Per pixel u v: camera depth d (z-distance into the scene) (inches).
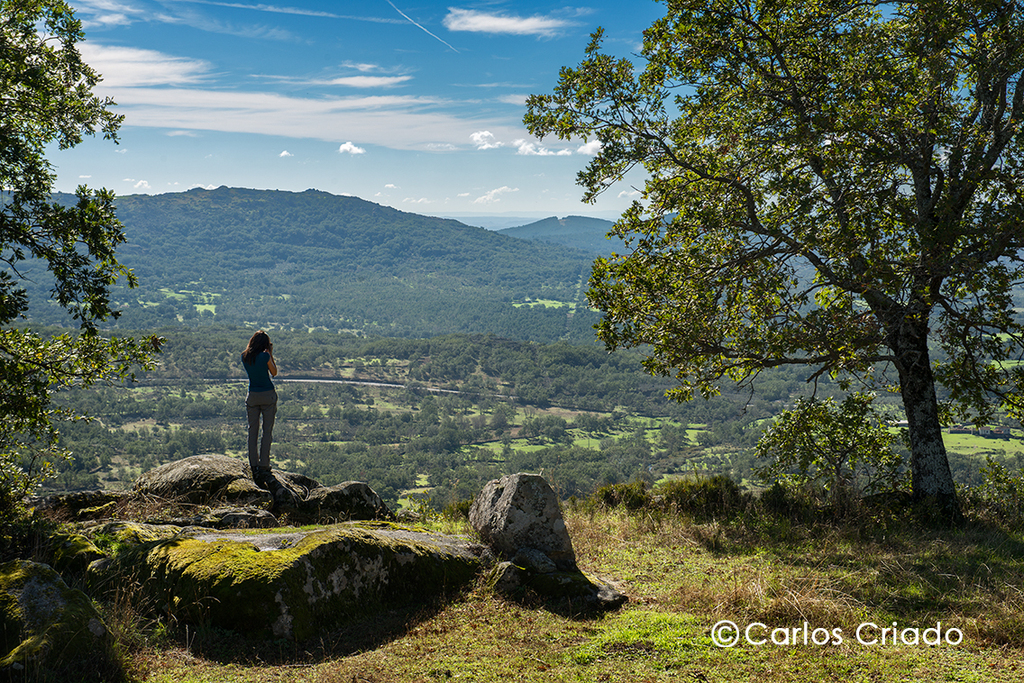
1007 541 299.4
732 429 6899.6
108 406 7623.0
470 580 204.2
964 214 353.4
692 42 372.5
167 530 215.2
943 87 345.1
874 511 366.9
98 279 272.8
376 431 7367.1
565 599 194.7
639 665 149.4
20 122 329.4
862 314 361.4
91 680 122.6
